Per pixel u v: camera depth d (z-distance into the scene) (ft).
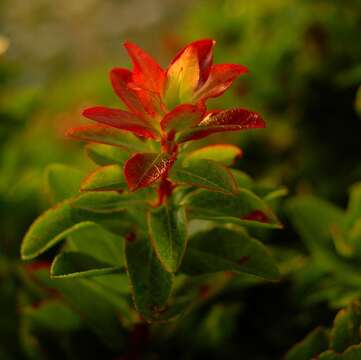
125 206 1.45
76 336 1.64
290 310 1.69
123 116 1.37
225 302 1.68
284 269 1.68
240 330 1.70
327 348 1.51
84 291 1.57
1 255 1.84
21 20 6.71
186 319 1.67
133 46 1.39
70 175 1.54
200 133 1.37
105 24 6.40
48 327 1.63
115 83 1.39
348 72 2.06
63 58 6.29
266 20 2.32
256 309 1.70
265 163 2.18
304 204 1.68
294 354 1.52
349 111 2.14
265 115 2.22
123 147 1.41
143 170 1.33
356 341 1.49
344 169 2.12
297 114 2.18
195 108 1.32
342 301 1.62
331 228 1.63
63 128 2.99
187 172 1.39
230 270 1.46
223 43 2.42
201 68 1.38
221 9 2.51
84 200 1.45
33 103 2.45
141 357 1.60
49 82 5.94
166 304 1.47
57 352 1.64
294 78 2.18
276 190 1.52
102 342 1.64
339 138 2.15
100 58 6.16
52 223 1.45
